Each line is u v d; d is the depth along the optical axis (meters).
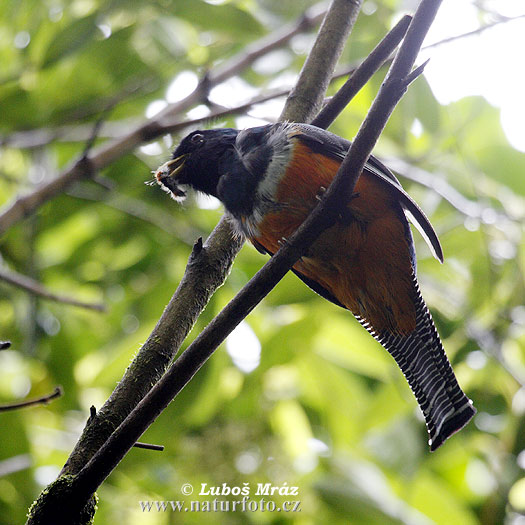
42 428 12.27
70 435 12.31
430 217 10.81
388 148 11.77
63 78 11.31
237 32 10.55
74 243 12.87
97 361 12.39
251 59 10.34
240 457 10.68
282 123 7.48
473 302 10.42
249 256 11.05
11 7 11.22
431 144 11.11
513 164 11.52
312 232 5.80
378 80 9.86
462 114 11.67
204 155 8.12
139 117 11.98
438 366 7.15
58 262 12.66
